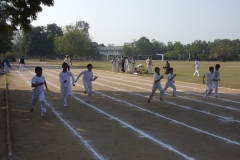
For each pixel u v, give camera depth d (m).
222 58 113.88
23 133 7.41
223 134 7.48
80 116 9.57
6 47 44.94
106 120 9.01
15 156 5.67
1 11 18.42
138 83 21.23
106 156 5.72
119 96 14.38
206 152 6.02
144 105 11.84
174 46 140.88
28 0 12.15
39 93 9.51
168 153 5.93
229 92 16.23
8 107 10.95
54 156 5.70
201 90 17.06
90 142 6.68
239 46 126.94
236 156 5.79
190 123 8.70
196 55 130.50
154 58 136.12
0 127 7.97
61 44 72.62
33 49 88.19
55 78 24.38
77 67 46.19
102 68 43.69
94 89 17.28
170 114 10.04
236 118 9.45
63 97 11.37
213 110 10.83
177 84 20.58
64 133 7.45
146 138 7.04
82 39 72.31
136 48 128.88
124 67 36.47
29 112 10.12
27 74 28.75
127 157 5.67
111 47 156.12
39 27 89.88
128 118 9.33
